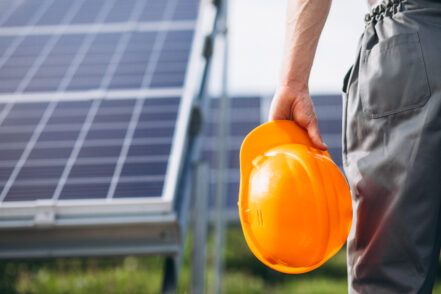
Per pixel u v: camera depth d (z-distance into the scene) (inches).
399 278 58.4
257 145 70.1
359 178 62.2
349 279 64.0
